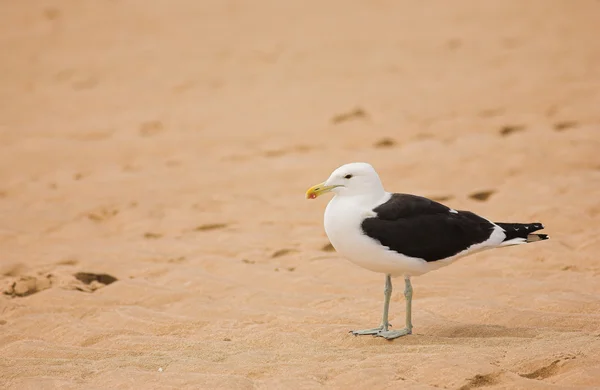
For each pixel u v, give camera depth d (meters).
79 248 13.52
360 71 29.22
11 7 43.47
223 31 38.03
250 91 27.52
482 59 29.28
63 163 20.30
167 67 31.97
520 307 9.92
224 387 7.57
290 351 8.66
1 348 9.34
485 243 9.06
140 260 12.82
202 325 9.96
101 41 37.25
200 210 15.73
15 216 15.55
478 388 7.32
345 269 11.89
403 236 8.78
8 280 11.89
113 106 26.70
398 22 37.75
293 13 41.31
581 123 19.98
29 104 27.52
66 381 7.88
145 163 19.89
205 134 22.33
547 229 13.25
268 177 17.80
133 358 8.55
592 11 36.03
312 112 23.89
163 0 45.12
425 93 25.02
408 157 18.16
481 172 16.72
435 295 10.61
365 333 9.08
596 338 8.29
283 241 13.49
